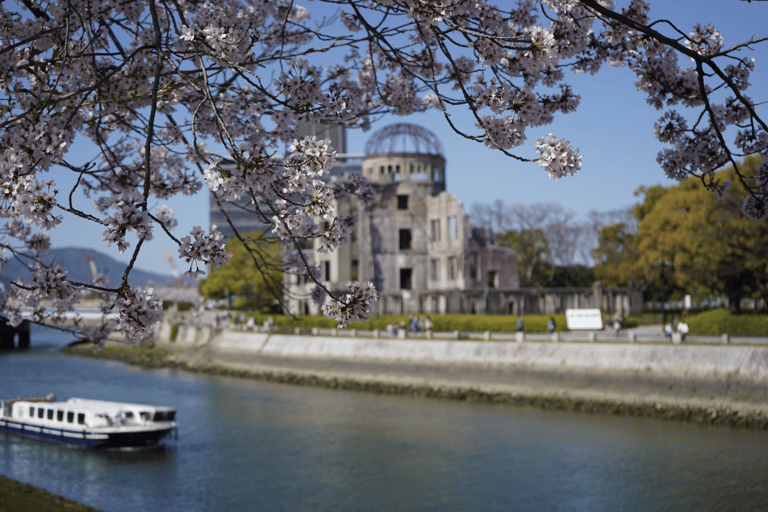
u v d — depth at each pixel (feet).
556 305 242.58
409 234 258.78
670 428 110.01
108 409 113.60
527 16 23.63
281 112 23.85
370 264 248.52
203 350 233.55
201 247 17.06
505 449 99.76
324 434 113.39
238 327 241.96
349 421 124.77
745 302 258.16
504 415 128.06
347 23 28.27
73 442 109.29
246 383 186.80
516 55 20.72
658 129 25.81
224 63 20.70
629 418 120.78
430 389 155.84
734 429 108.17
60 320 32.55
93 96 26.84
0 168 17.65
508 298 231.91
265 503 78.74
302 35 29.81
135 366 234.79
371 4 25.40
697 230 172.14
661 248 184.03
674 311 272.10
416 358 164.14
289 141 26.23
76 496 82.43
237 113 28.55
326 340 188.85
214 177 18.99
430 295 240.32
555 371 138.10
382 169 268.62
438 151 275.39
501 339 153.38
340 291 239.71
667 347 124.47
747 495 73.20
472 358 153.38
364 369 173.68
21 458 102.22
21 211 17.39
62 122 23.77
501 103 21.31
